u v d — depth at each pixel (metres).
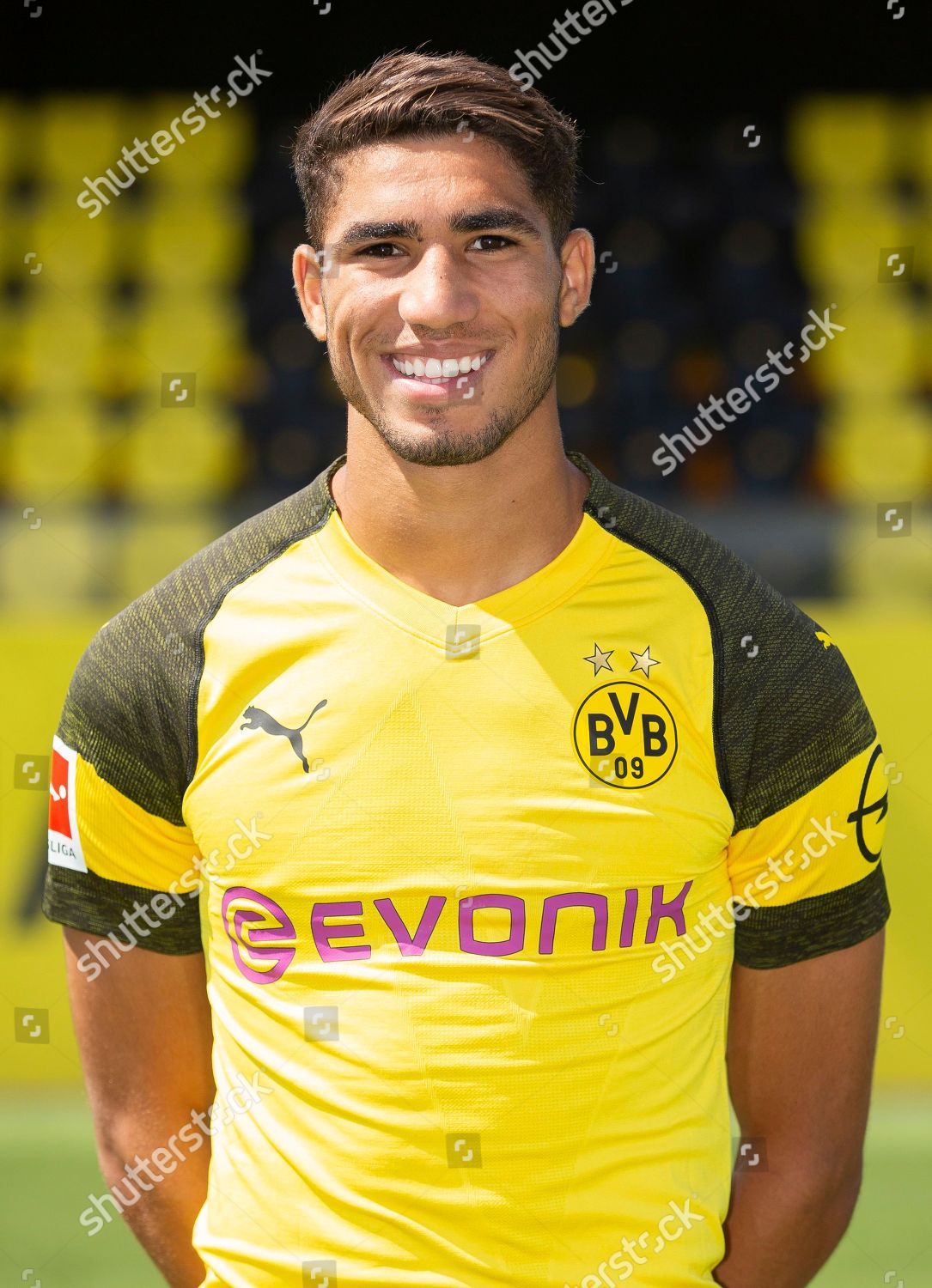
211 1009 1.47
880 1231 3.08
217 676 1.33
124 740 1.37
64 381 7.10
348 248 1.27
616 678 1.30
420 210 1.24
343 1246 1.24
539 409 1.30
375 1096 1.25
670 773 1.29
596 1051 1.26
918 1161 3.42
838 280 7.23
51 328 7.26
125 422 6.93
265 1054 1.29
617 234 7.40
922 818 3.98
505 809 1.27
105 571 4.37
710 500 6.55
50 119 7.64
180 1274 1.47
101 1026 1.48
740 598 1.35
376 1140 1.24
